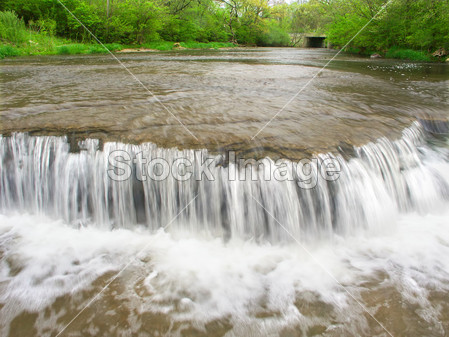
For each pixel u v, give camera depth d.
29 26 23.50
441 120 5.75
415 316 2.75
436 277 3.18
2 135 4.07
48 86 7.36
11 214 4.15
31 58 15.38
